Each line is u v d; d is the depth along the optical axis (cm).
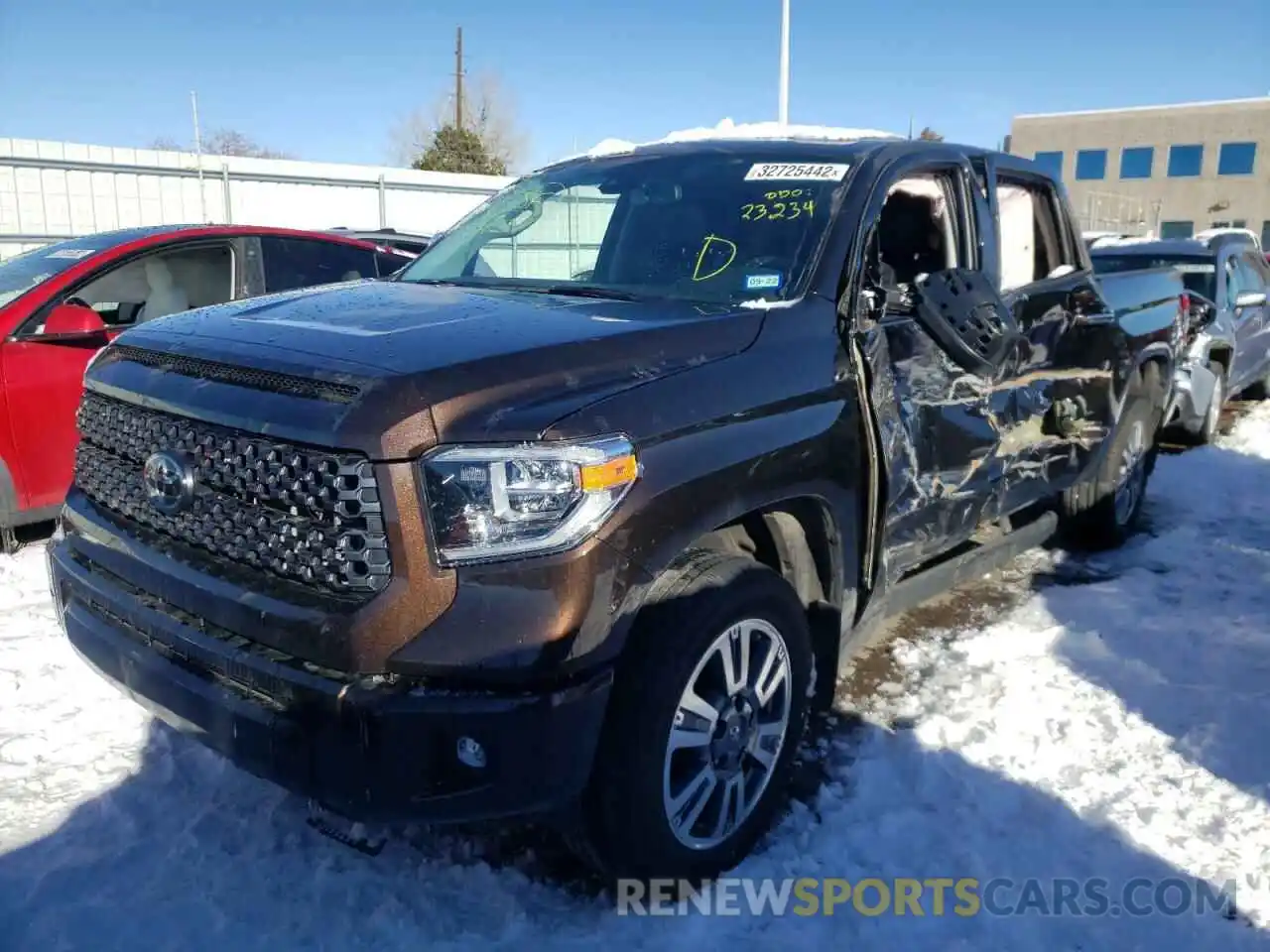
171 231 605
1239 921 279
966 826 318
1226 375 924
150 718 367
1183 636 454
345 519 234
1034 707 389
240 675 247
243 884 283
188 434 264
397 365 245
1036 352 435
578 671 239
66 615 301
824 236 343
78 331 523
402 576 232
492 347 258
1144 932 274
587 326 284
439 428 234
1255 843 310
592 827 263
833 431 308
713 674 276
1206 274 927
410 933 266
